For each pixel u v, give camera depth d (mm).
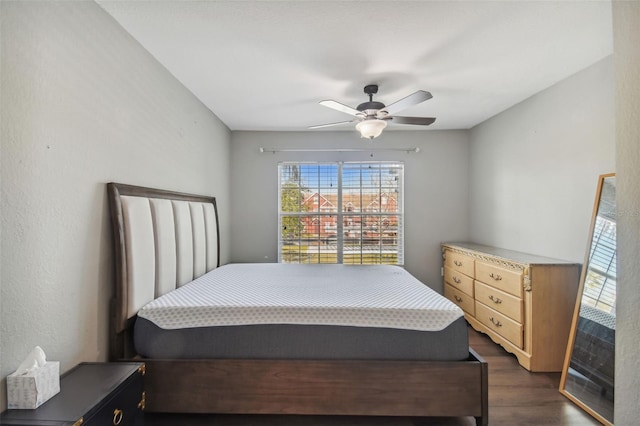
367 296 1924
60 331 1348
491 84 2541
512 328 2426
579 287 2088
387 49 1978
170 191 2256
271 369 1619
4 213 1110
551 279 2236
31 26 1205
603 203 2023
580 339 1975
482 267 2887
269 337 1662
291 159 4012
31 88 1207
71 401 1123
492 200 3447
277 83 2496
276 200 3980
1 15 1095
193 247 2549
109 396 1181
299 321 1677
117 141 1724
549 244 2609
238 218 3977
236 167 3969
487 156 3545
